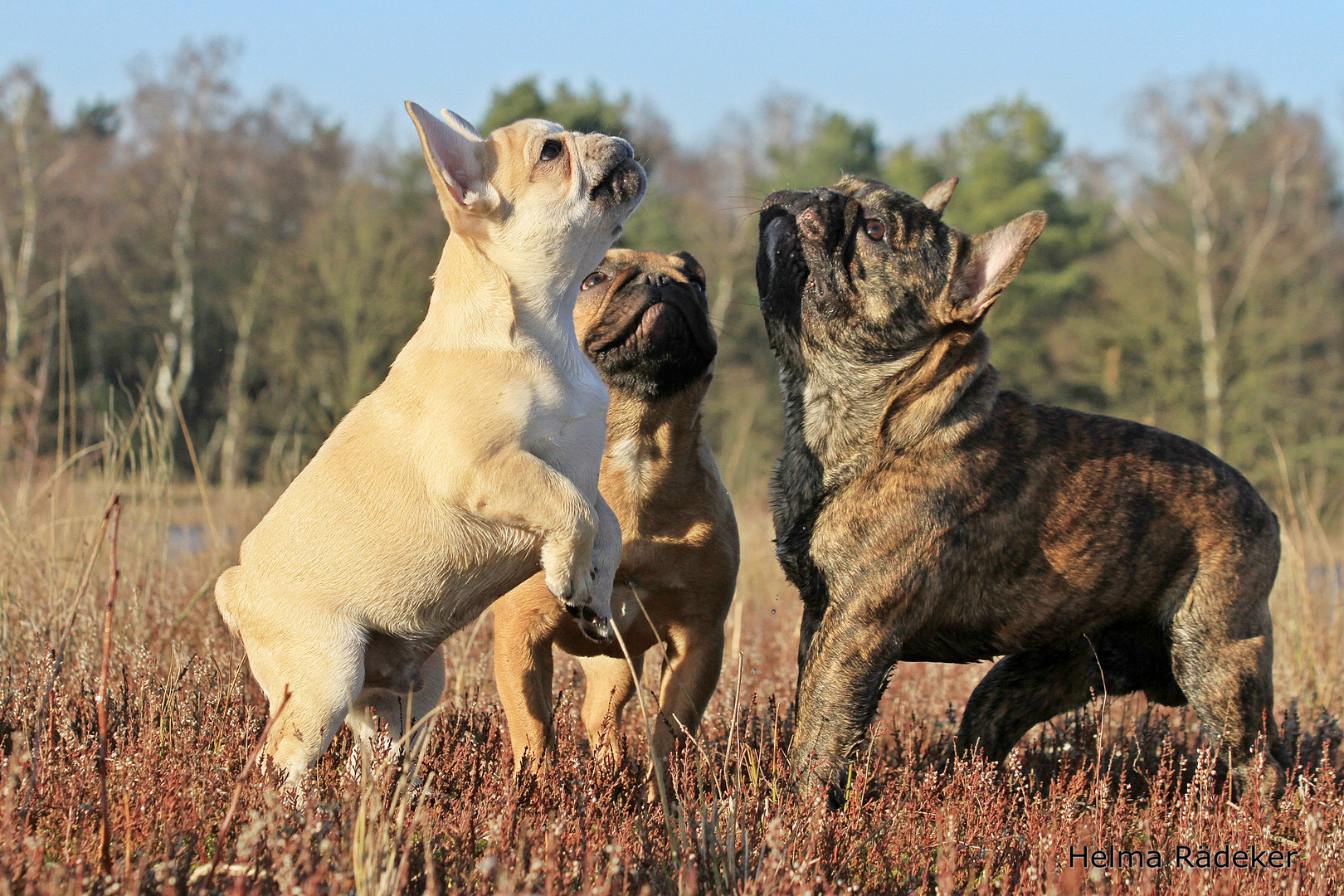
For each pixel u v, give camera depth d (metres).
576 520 5.03
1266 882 4.45
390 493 5.32
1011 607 6.12
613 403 6.20
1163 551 6.16
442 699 6.80
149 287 47.06
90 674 6.25
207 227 47.62
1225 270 43.34
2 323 41.41
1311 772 6.38
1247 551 6.21
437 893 3.71
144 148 49.38
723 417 40.19
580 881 3.93
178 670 6.42
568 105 57.34
